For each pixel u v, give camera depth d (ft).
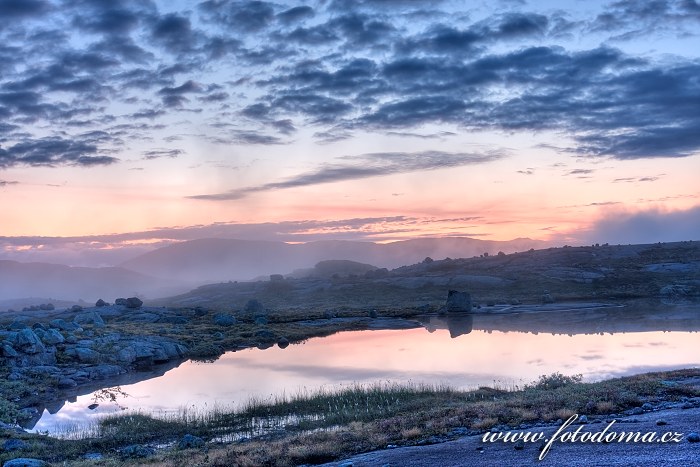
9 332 212.23
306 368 184.55
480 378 145.38
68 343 218.18
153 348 223.92
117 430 109.29
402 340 249.96
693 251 620.08
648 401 83.25
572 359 166.40
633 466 51.03
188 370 198.29
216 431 103.76
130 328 285.84
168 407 136.36
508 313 363.56
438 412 89.56
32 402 153.17
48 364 195.31
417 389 128.88
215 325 328.49
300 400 125.39
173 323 334.65
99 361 203.82
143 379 184.14
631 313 315.58
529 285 542.16
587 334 229.25
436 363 176.04
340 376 164.86
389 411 104.12
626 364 152.66
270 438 91.86
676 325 246.06
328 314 380.37
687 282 482.28
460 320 335.06
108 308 383.65
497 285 555.28
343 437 80.18
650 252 646.74
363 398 121.80
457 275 613.93
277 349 246.47
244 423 108.68
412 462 62.18
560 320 300.81
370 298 561.02
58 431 116.26
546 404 86.17
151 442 99.30
